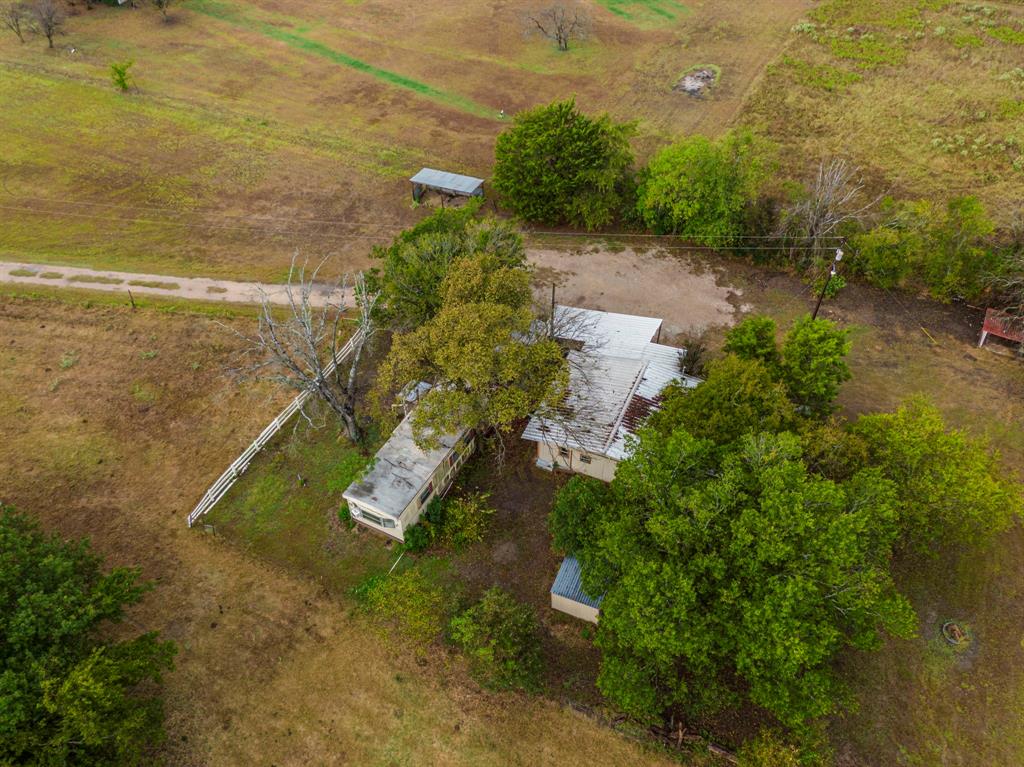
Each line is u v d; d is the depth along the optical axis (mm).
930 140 59531
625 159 50062
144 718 21594
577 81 74062
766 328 33000
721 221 46281
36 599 21359
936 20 79000
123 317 43344
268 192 57844
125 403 37562
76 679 19938
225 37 83938
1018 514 29734
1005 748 23875
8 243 50906
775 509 20750
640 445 24500
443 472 31625
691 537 21375
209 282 46781
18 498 32406
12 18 81625
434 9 91438
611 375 34375
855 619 21969
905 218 43094
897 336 41188
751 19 84375
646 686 22500
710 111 66750
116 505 32281
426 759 23922
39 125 65812
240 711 25125
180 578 29203
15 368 39594
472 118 68312
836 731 24281
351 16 89938
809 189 46406
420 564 29562
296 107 70250
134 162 61312
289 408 36344
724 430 26156
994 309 41344
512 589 28562
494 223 39219
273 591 28766
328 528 31156
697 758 23312
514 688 25406
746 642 20422
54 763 19891
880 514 22984
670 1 90688
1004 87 65875
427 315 34469
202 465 34281
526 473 33344
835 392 31469
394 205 56031
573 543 26375
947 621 27500
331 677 26062
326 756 24062
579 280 46781
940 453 26484
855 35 78125
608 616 22312
